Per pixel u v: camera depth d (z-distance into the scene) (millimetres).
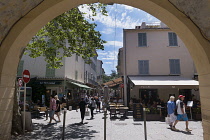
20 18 3492
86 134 6965
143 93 17422
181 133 7164
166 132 7344
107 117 12281
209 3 3111
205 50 3223
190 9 3305
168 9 3383
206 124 3393
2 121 3627
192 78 17641
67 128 8242
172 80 15766
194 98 15797
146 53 18172
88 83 34000
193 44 3527
